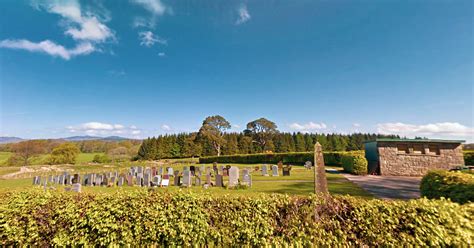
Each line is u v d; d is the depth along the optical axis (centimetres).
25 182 2111
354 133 5759
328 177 1484
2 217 396
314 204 342
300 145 5409
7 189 453
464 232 289
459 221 297
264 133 5397
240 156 3550
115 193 401
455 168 1514
